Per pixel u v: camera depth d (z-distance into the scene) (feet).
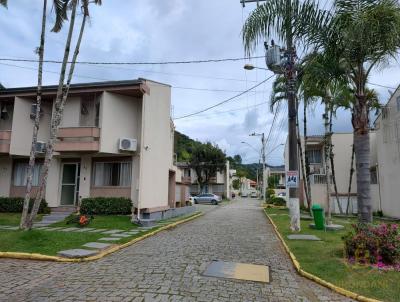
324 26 31.19
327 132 58.90
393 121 70.74
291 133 47.21
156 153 61.98
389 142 73.51
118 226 48.60
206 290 20.71
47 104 64.08
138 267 26.27
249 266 27.20
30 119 62.64
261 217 77.10
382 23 27.58
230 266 26.94
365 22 27.48
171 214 68.85
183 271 25.03
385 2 27.99
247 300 19.33
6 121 66.18
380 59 30.76
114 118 58.65
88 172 61.16
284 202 128.88
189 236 43.65
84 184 60.90
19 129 61.21
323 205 99.45
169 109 66.90
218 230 50.52
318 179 101.24
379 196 82.23
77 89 58.49
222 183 216.54
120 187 59.62
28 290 20.59
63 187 62.64
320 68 32.71
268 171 288.51
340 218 74.28
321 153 106.83
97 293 19.79
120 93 59.67
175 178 79.05
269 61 45.42
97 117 59.26
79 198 60.34
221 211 100.73
